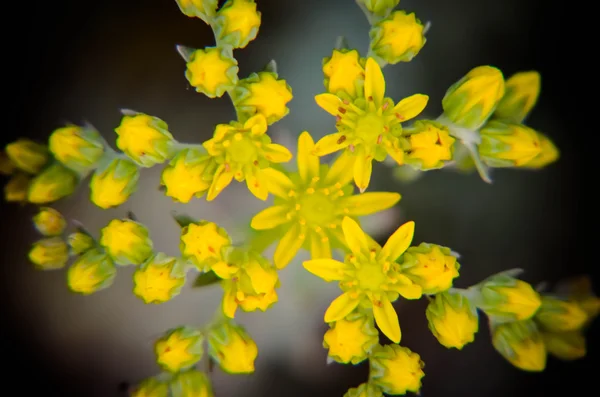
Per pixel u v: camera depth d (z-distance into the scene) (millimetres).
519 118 190
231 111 194
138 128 185
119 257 188
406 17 186
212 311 190
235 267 185
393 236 185
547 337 191
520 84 189
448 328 186
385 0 188
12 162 192
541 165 193
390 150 186
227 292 186
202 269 186
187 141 193
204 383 188
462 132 188
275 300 186
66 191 191
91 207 192
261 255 188
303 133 187
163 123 187
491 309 188
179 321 190
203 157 187
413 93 195
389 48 187
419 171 194
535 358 188
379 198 190
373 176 194
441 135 185
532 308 187
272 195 193
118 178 189
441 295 188
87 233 191
